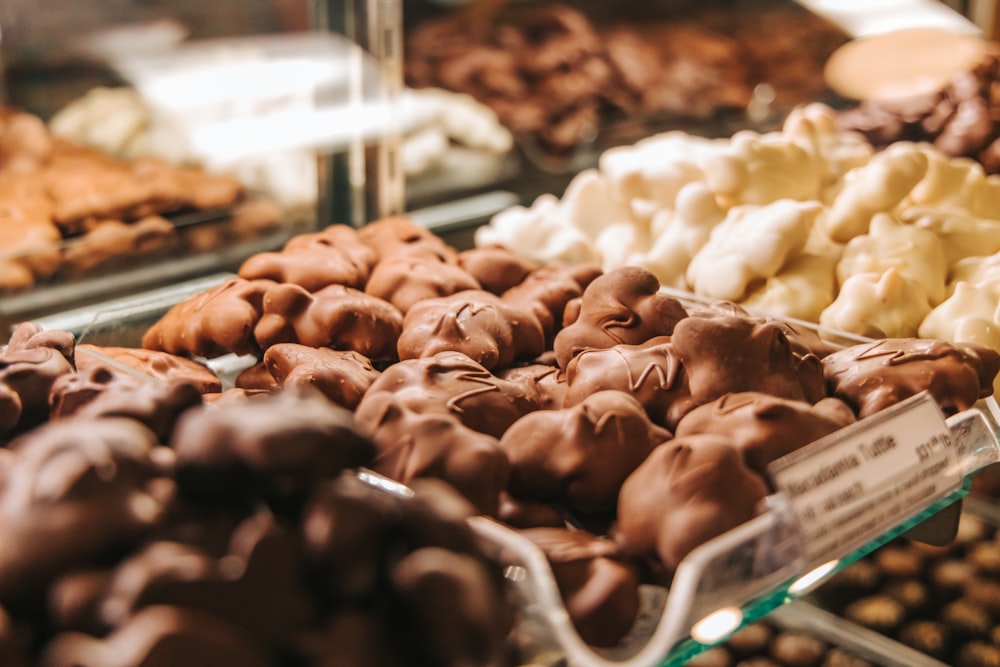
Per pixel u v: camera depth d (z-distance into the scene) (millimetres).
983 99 770
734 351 468
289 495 361
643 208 685
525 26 1217
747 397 452
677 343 475
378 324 528
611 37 1242
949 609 668
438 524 367
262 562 351
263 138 791
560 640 369
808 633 667
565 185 1020
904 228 622
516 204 851
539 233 689
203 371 540
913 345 504
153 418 393
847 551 424
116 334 573
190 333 540
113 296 721
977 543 708
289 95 786
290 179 786
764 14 1302
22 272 698
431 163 966
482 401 463
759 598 406
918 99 794
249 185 824
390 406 431
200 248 751
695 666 645
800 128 695
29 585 347
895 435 441
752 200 648
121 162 882
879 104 808
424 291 559
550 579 374
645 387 472
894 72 886
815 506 413
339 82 760
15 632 345
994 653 646
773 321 488
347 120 753
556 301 571
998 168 745
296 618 349
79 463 359
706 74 1199
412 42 1146
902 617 667
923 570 692
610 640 398
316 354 500
